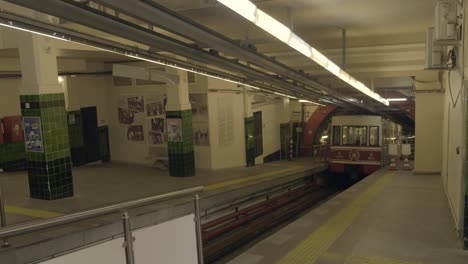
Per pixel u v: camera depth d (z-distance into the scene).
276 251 6.03
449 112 9.20
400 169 16.52
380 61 10.83
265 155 18.05
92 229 6.57
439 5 6.14
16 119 12.21
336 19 7.82
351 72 11.97
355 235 6.76
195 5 6.22
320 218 8.01
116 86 15.05
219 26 8.15
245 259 5.72
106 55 11.62
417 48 9.98
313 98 13.70
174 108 11.88
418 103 14.05
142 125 14.63
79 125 14.20
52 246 5.97
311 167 16.47
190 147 12.20
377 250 5.96
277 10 6.83
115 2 3.75
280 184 13.09
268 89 11.07
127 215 3.16
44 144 8.32
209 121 13.73
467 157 5.81
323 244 6.30
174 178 11.84
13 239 5.91
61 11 3.88
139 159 14.88
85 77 14.37
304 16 7.49
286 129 19.77
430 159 14.24
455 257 5.57
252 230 10.21
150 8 4.17
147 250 3.33
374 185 12.20
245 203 11.05
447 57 6.83
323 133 21.67
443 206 8.81
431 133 14.09
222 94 14.09
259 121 17.20
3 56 10.90
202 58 6.43
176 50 5.81
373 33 9.65
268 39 6.60
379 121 17.86
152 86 14.20
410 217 7.88
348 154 18.19
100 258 2.94
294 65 11.13
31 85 8.18
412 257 5.61
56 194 8.63
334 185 19.55
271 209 12.09
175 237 3.63
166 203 8.40
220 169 14.05
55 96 8.47
